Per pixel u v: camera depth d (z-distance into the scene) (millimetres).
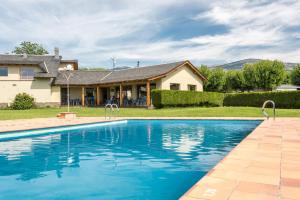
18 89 34406
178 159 8336
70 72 41625
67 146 10680
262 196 3814
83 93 37094
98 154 9195
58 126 14578
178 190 5562
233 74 58438
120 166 7547
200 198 3730
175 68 31953
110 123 17906
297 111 22781
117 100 36438
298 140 8766
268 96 30406
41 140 12070
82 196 5277
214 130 15180
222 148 10086
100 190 5602
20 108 31750
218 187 4184
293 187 4191
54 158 8625
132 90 35719
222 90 56844
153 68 35750
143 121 19422
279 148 7375
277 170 5148
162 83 31359
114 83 33906
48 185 5973
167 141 11727
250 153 6711
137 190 5574
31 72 35344
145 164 7730
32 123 15961
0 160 8391
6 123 15953
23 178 6527
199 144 10945
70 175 6738
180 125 17516
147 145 10820
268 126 13133
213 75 53531
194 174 6680
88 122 16625
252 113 22547
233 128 15992
